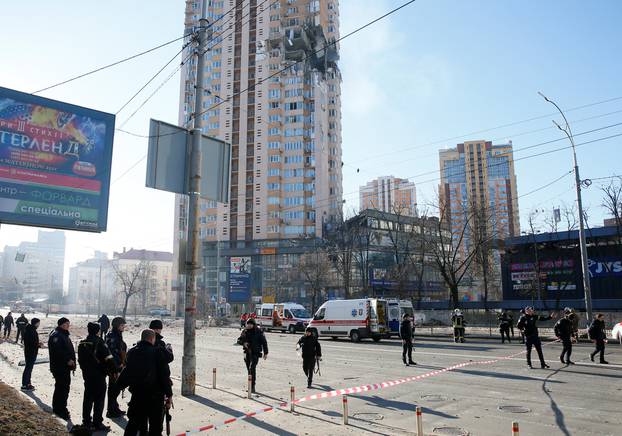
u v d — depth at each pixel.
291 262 78.25
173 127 12.04
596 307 39.31
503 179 123.62
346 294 53.94
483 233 44.16
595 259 41.84
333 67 98.00
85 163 14.18
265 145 88.12
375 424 8.09
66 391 8.63
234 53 92.94
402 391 11.17
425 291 63.44
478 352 19.78
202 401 10.03
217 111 91.75
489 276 61.09
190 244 11.37
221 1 94.94
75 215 13.80
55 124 13.74
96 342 7.91
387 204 80.69
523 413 8.66
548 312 38.16
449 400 10.02
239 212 87.50
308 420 8.35
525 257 46.00
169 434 6.77
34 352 11.77
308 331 12.38
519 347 21.83
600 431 7.34
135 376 5.84
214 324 53.78
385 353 20.19
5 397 9.20
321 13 92.94
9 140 12.89
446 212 46.41
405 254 53.59
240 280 61.25
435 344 24.92
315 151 87.62
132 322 59.41
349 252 54.88
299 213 85.88
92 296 152.50
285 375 14.27
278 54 90.12
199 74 12.26
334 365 16.38
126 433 5.86
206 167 12.79
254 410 9.15
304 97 89.69
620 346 22.09
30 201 13.05
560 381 11.78
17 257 59.84
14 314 89.62
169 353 7.62
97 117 14.61
